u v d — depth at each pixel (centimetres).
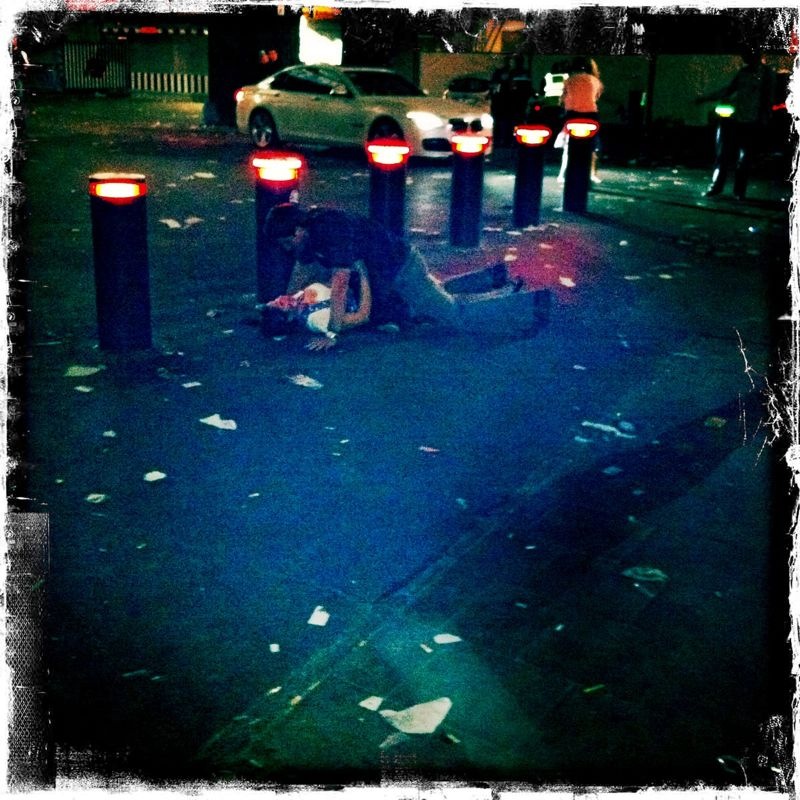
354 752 247
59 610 308
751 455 441
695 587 329
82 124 2083
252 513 379
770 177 1518
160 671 279
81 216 1001
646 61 2414
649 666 284
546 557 349
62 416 467
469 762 243
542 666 284
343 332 620
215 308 675
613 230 1027
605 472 423
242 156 1577
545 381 542
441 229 1004
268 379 532
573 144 1101
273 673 279
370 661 286
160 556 344
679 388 535
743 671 282
